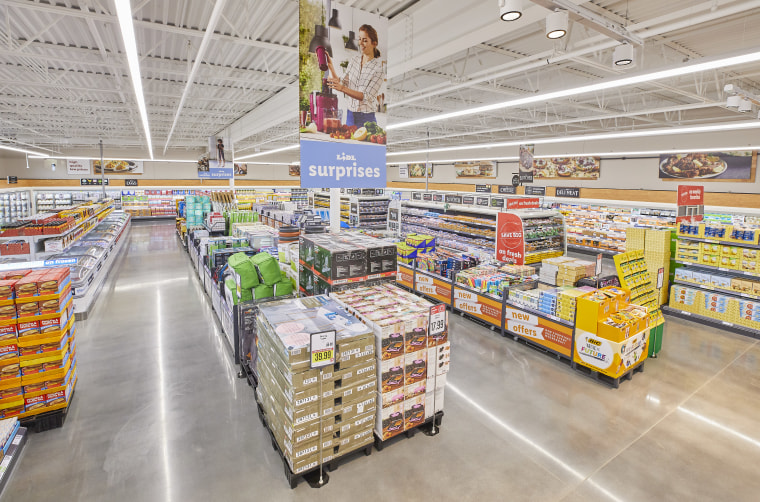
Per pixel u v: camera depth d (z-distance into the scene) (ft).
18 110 40.32
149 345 19.53
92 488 10.43
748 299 21.04
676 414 13.84
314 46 11.87
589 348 16.22
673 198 46.50
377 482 10.64
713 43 23.84
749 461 11.57
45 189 75.41
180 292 28.71
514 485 10.60
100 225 44.29
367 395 11.17
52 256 23.77
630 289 18.26
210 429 12.95
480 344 19.57
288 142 77.46
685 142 47.39
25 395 12.46
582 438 12.54
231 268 19.45
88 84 33.14
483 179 76.89
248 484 10.59
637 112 32.68
